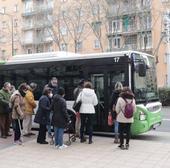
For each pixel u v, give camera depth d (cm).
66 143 1298
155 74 1553
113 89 1451
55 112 1230
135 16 4688
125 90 1200
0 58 6925
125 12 4506
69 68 1561
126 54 1427
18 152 1181
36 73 1661
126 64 1423
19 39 6556
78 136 1382
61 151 1187
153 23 4869
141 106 1412
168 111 2914
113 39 5481
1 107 1439
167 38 4350
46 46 6456
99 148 1227
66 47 5344
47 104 1300
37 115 1303
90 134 1309
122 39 5438
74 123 1438
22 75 1705
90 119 1311
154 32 5103
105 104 1465
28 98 1453
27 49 6862
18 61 1720
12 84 1730
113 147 1240
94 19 4284
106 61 1470
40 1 6712
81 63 1530
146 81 1474
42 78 1639
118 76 1443
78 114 1369
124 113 1188
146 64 1481
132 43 5388
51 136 1329
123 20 4978
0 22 7212
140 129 1408
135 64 1420
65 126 1238
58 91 1237
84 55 1529
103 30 5291
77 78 1536
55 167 988
